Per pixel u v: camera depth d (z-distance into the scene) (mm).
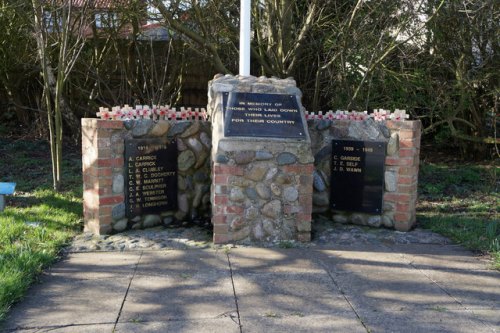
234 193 4637
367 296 3570
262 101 4852
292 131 4742
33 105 11180
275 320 3180
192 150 5375
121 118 4977
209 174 5512
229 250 4512
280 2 7820
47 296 3494
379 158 5207
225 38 8352
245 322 3146
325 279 3875
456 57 8234
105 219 4855
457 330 3074
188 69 10633
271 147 4648
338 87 8219
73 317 3184
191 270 4023
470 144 9742
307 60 8750
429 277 3949
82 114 10695
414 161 5211
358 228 5262
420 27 7383
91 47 9859
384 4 7207
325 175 5539
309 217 4766
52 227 4965
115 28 9375
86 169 4965
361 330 3061
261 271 4023
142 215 5105
